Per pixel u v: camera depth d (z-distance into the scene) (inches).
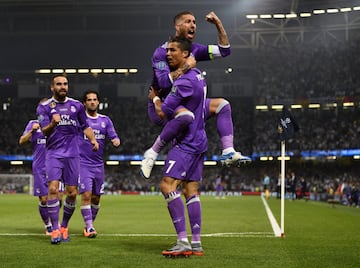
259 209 1266.0
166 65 416.2
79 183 584.7
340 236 574.6
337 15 3080.7
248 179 3157.0
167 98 403.5
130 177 3309.5
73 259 390.9
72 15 2965.1
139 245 480.4
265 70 3250.5
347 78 3046.3
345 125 2982.3
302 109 3189.0
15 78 3469.5
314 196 2383.1
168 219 895.1
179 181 413.7
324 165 3085.6
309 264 369.1
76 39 3186.5
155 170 3289.9
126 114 3459.6
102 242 506.6
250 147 3270.2
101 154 613.3
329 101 3053.6
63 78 514.9
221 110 433.1
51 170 509.7
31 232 631.2
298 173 3117.6
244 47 3159.5
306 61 3208.7
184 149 409.4
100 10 2923.2
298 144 3019.2
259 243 496.1
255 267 354.3
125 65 3376.0
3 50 3287.4
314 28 3088.1
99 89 3501.5
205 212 1130.7
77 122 531.8
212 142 3260.3
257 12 2920.8
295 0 2682.1
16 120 3412.9
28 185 2842.0
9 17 3026.6
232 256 405.7
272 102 3171.8
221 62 3380.9
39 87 3457.2
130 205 1514.5
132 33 3078.2
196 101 411.2
